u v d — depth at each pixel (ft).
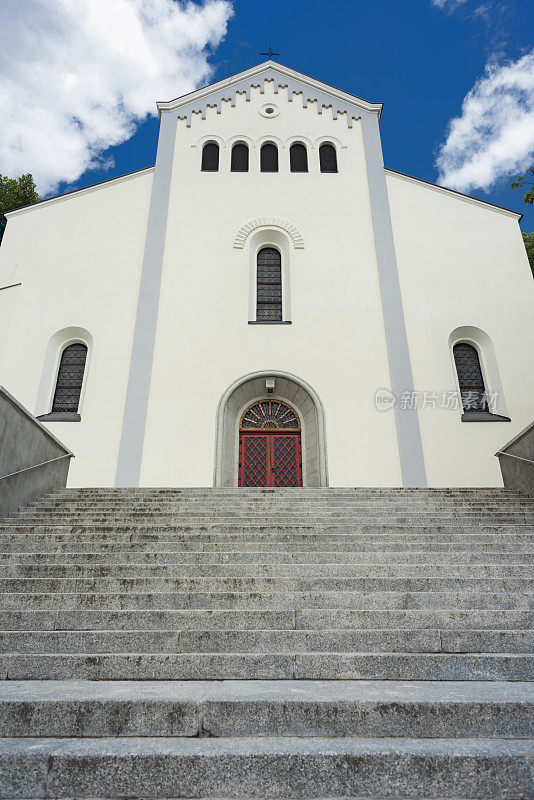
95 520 22.50
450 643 11.90
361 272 46.55
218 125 54.19
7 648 12.04
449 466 38.63
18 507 24.76
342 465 38.86
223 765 7.31
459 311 44.57
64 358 43.83
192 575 16.21
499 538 19.57
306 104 55.47
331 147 53.88
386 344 43.34
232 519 22.49
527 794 7.12
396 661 10.89
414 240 47.75
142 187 50.26
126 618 13.28
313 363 42.73
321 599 14.15
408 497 27.09
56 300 44.34
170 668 10.92
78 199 49.06
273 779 7.25
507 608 13.99
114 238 47.39
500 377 42.01
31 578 15.52
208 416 40.40
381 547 18.57
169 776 7.25
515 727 8.47
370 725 8.48
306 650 11.92
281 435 42.65
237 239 47.83
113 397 40.70
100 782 7.23
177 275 45.91
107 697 8.94
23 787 7.22
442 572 16.07
